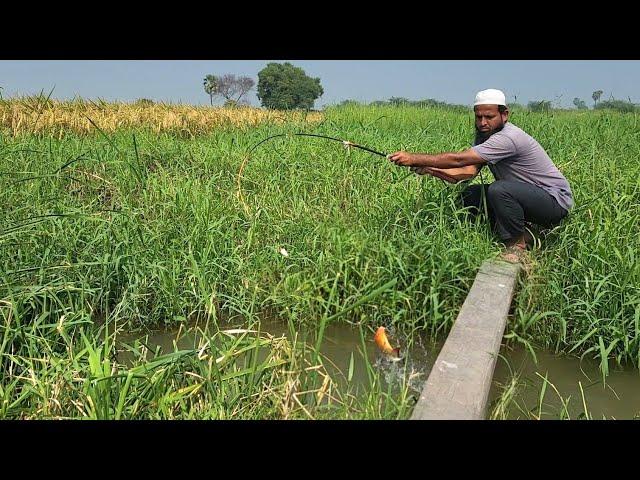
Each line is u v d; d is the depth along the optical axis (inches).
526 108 413.4
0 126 418.9
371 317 140.5
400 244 155.3
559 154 262.5
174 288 145.9
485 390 89.9
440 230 159.2
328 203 206.2
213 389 97.7
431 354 127.0
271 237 173.2
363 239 156.4
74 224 172.1
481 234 162.9
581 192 187.9
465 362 96.4
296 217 184.9
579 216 170.4
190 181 221.6
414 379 112.8
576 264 144.4
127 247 158.4
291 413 92.5
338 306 139.3
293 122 476.7
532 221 165.6
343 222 176.7
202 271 150.2
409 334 136.1
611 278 136.5
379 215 181.5
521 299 135.3
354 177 230.2
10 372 103.4
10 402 97.8
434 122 439.8
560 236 163.6
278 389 98.6
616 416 103.9
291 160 264.1
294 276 147.3
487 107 161.0
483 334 107.5
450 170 174.1
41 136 396.5
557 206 161.9
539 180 161.3
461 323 112.7
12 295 115.0
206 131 503.2
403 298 138.9
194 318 148.8
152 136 371.2
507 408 105.0
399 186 205.8
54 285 133.6
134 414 91.9
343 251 154.8
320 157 265.6
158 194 206.8
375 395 95.7
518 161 161.3
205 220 177.8
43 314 116.4
